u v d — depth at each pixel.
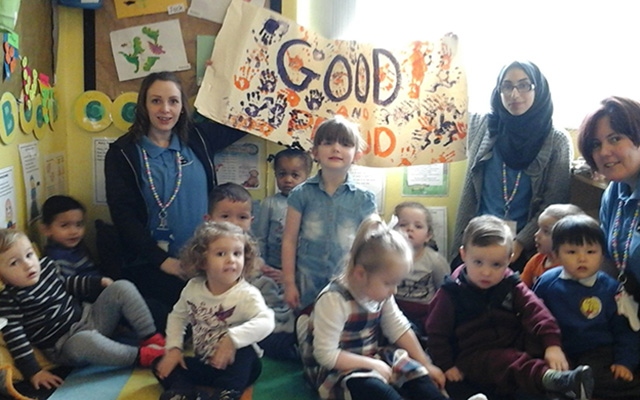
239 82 2.34
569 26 2.47
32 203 2.15
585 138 1.88
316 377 1.70
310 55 2.38
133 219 2.19
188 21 2.37
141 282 2.20
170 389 1.65
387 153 2.43
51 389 1.76
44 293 1.87
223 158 2.47
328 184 2.09
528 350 1.78
